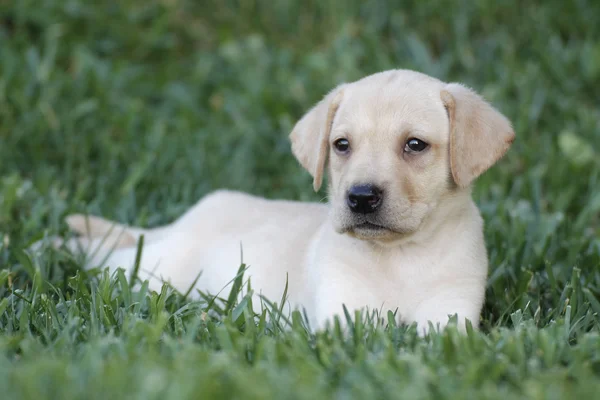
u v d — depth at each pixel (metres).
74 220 8.65
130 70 12.80
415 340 5.71
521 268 7.62
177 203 10.10
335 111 6.88
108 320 6.13
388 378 4.75
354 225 6.22
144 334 5.61
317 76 12.80
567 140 10.70
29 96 11.55
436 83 6.74
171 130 11.85
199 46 13.99
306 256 7.12
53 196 9.34
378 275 6.62
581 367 5.00
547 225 8.82
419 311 6.55
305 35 14.11
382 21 13.92
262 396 4.32
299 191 10.43
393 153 6.35
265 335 5.82
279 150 11.41
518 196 10.12
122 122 11.48
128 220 9.55
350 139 6.51
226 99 12.35
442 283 6.55
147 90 12.67
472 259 6.64
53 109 11.46
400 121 6.38
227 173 10.77
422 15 13.84
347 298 6.54
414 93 6.53
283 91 12.53
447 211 6.61
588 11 13.55
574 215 9.93
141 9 14.14
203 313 6.20
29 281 7.54
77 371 4.71
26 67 12.21
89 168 10.62
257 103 12.14
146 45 13.56
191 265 7.99
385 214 6.15
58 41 13.13
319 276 6.70
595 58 12.40
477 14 13.77
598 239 8.65
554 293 7.15
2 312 6.18
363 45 13.38
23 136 10.90
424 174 6.41
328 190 6.98
